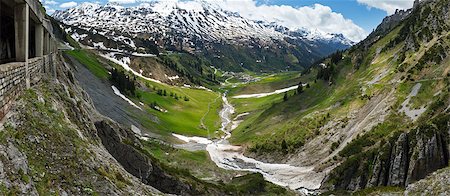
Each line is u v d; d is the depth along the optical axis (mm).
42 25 33656
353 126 107000
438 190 37594
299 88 164750
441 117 78312
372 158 80562
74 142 23766
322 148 106250
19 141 18609
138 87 182500
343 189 79438
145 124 121562
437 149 72812
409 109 96750
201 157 103938
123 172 27812
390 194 48188
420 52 123000
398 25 174875
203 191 51781
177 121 153250
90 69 141875
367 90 121562
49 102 25750
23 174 16984
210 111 194875
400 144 76312
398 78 117188
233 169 97562
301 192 75250
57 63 47625
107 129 45312
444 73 101750
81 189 20953
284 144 113625
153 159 50531
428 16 138750
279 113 145250
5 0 22703
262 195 61500
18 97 21734
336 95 139250
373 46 167250
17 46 23844
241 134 139375
